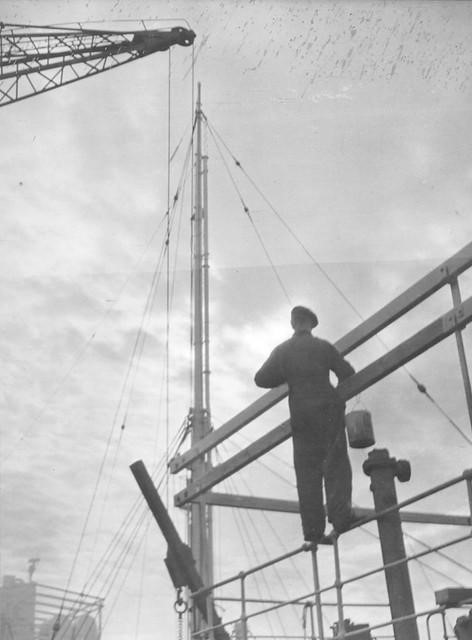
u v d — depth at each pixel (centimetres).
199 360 1023
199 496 702
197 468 784
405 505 448
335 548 486
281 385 589
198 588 599
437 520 595
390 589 475
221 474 644
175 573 602
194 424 985
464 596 403
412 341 490
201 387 995
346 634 462
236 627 613
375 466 502
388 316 515
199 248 1013
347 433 522
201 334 1027
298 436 500
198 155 959
